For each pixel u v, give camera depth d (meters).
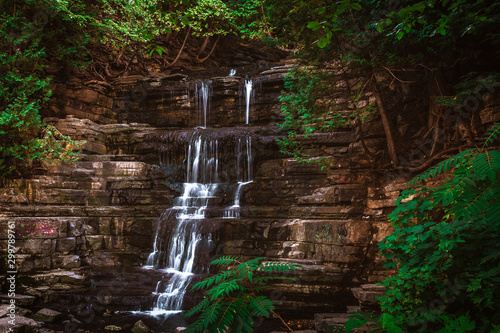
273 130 11.84
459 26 6.28
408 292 3.66
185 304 7.74
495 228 2.41
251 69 15.48
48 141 10.80
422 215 3.89
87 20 13.23
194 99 14.17
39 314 7.15
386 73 9.62
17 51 10.88
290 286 7.84
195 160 12.35
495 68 7.88
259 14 14.22
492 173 2.03
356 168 9.34
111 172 11.41
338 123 8.83
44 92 11.33
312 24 3.66
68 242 9.36
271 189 10.59
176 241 9.91
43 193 10.38
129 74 15.48
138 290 8.19
